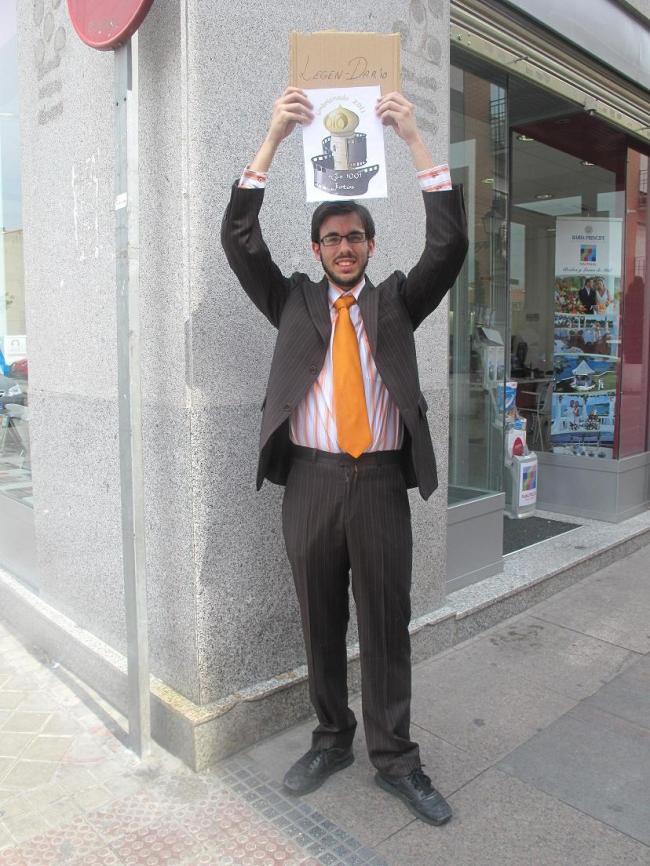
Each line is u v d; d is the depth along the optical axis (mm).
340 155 2121
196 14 2391
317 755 2512
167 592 2711
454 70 3986
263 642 2781
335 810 2369
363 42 2061
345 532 2281
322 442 2256
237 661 2707
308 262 2840
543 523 5496
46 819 2320
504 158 4434
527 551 4723
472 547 4027
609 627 3844
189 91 2404
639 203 5562
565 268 5750
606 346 5539
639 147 5520
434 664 3404
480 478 4273
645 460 5785
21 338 3701
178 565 2639
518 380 6430
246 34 2535
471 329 4238
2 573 4066
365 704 2408
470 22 3754
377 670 2361
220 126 2486
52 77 3139
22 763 2613
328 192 2146
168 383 2594
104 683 3045
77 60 2939
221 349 2555
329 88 2084
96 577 3184
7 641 3670
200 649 2600
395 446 2318
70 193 3080
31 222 3420
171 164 2490
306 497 2289
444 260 2127
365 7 2961
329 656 2441
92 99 2859
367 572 2287
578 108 4934
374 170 2117
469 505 3980
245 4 2523
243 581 2695
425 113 3311
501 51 4055
